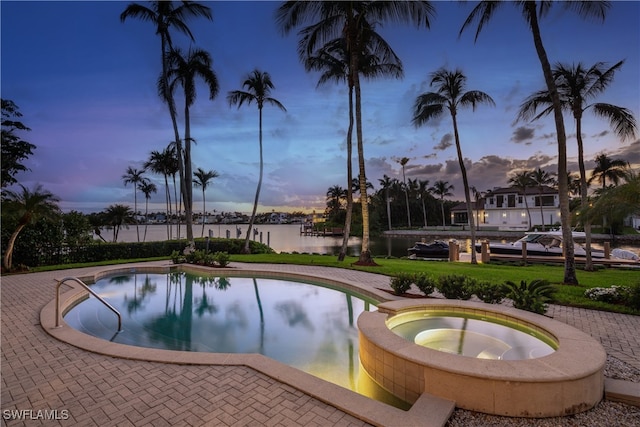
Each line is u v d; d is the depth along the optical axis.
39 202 11.73
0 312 6.17
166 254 16.94
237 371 3.53
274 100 18.30
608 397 3.03
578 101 11.21
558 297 7.06
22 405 2.90
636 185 7.49
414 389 3.19
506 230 41.69
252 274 11.26
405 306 5.29
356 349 5.09
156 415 2.72
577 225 8.97
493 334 4.54
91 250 14.88
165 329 6.02
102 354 4.01
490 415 2.77
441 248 18.45
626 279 9.47
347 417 2.68
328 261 13.83
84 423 2.62
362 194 12.78
